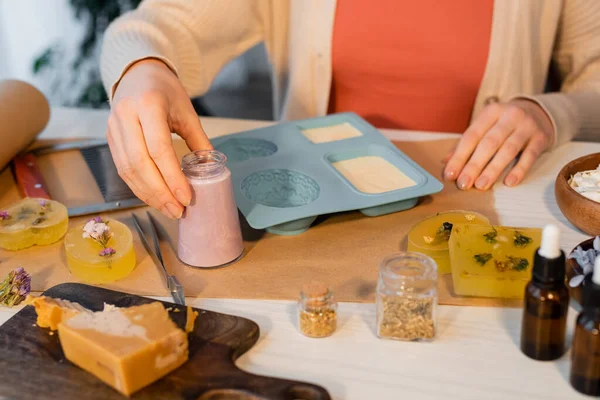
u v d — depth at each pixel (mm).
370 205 972
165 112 888
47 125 1407
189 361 707
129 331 691
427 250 875
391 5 1411
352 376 703
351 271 887
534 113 1210
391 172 1089
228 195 883
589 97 1307
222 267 905
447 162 1169
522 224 982
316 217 1007
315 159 1106
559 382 683
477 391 675
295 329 780
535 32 1447
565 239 934
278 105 1738
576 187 953
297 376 706
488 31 1404
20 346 744
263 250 942
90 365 691
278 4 1570
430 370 707
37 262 938
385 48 1449
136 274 897
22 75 3178
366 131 1207
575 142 1254
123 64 1084
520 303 811
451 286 849
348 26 1447
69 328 697
